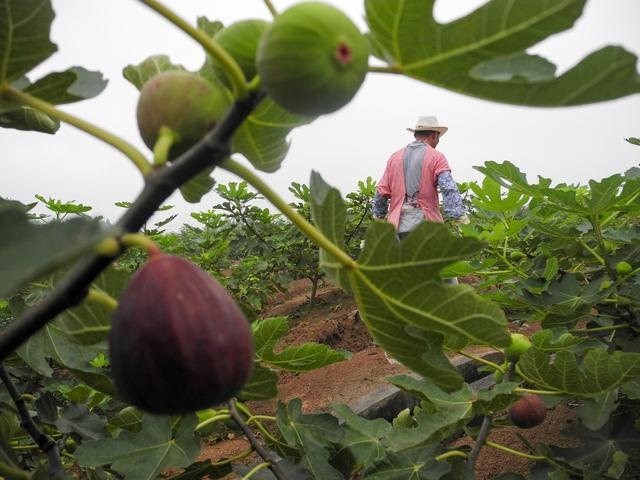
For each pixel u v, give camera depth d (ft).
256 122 0.88
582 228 2.39
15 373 1.84
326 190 0.89
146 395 0.60
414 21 0.66
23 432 1.63
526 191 2.04
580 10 0.61
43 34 0.67
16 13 0.64
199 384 0.59
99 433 1.43
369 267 0.83
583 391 1.36
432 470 1.35
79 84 0.85
